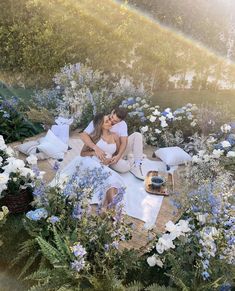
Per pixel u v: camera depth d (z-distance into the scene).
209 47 9.38
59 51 9.17
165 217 4.54
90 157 5.04
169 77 9.68
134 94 7.66
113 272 3.23
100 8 9.21
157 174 5.40
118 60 9.51
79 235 3.38
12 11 9.37
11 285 3.52
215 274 3.24
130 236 3.62
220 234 3.36
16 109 6.92
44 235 3.62
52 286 3.17
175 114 6.73
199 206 3.69
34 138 6.52
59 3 9.06
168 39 9.39
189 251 3.60
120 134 5.12
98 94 7.24
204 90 9.70
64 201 3.77
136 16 9.35
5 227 4.17
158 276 3.68
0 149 4.89
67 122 6.56
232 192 4.16
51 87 9.39
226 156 5.58
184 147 6.34
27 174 4.34
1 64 9.75
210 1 9.09
